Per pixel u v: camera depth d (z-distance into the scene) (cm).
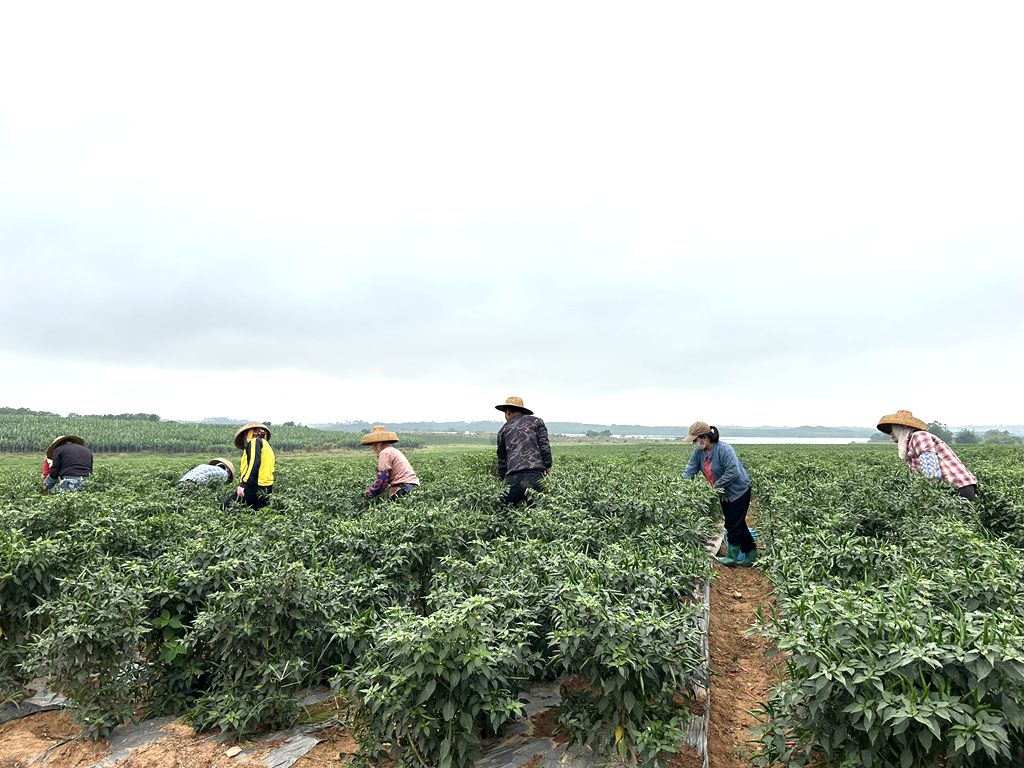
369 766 464
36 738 545
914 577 510
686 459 2516
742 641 740
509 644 470
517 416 1179
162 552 793
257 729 532
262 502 1145
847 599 434
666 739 441
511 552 655
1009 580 485
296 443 8306
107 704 538
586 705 489
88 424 8694
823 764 434
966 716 336
